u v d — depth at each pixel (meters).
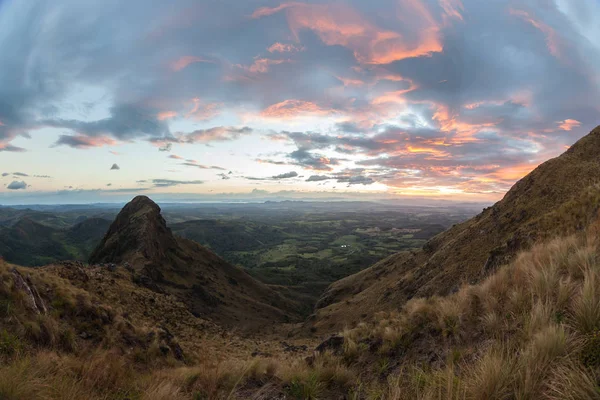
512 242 30.30
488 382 3.11
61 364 5.73
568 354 3.07
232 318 76.00
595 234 6.65
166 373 7.06
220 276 111.56
